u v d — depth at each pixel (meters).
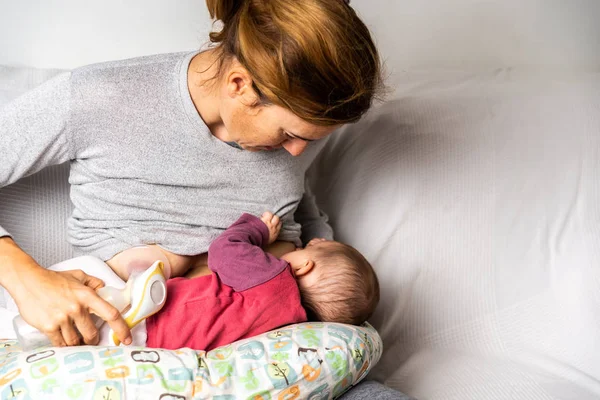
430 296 1.45
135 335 1.03
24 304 0.96
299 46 0.90
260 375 0.95
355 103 0.97
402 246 1.49
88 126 1.10
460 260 1.46
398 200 1.53
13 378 0.86
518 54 2.01
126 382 0.87
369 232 1.53
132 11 1.57
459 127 1.59
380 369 1.36
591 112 1.58
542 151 1.54
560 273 1.41
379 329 1.45
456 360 1.32
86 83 1.08
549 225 1.47
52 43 1.53
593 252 1.40
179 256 1.21
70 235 1.23
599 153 1.51
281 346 1.00
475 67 1.99
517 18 1.96
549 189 1.49
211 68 1.08
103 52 1.58
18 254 1.01
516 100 1.63
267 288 1.12
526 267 1.43
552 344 1.32
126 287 1.04
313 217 1.50
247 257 1.13
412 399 1.03
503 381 1.21
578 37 2.02
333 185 1.65
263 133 1.02
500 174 1.52
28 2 1.47
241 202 1.25
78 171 1.17
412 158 1.56
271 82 0.92
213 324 1.08
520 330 1.36
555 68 2.04
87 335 0.97
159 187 1.18
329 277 1.22
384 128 1.62
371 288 1.26
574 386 1.20
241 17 0.95
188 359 0.94
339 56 0.91
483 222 1.48
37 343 0.99
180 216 1.20
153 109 1.11
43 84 1.09
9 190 1.25
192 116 1.11
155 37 1.61
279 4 0.92
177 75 1.11
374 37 1.82
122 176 1.15
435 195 1.52
